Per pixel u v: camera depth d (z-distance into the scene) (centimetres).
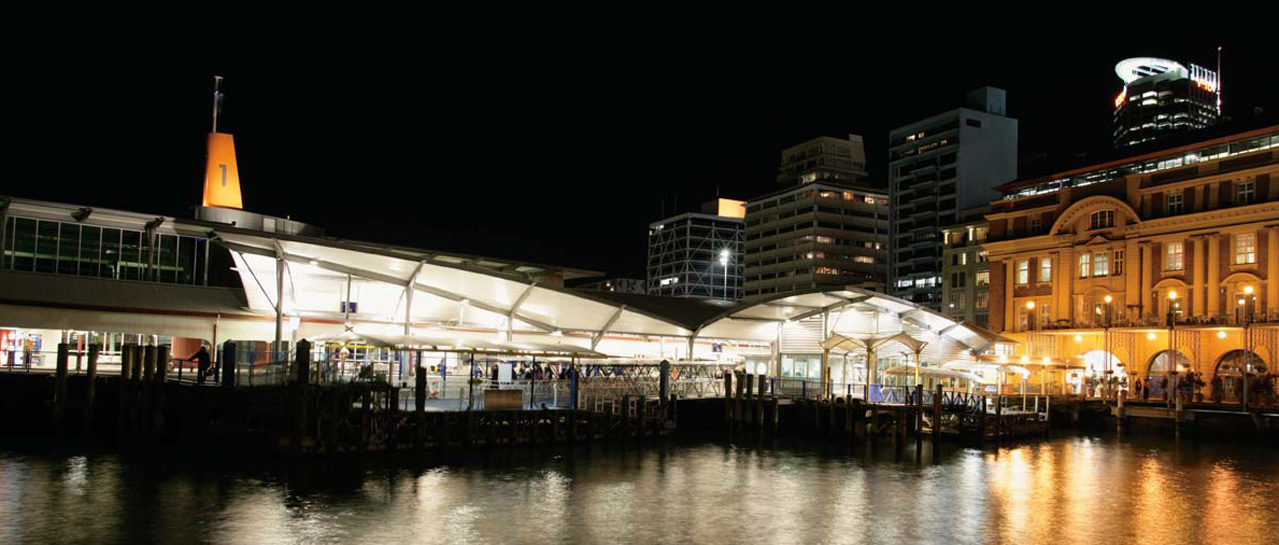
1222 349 7525
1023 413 5872
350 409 3834
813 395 5772
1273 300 7206
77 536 2572
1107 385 7331
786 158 18588
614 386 5294
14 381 4553
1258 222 7362
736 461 4294
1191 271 7812
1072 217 8844
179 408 4188
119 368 5322
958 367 6612
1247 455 5100
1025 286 9344
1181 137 8356
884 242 17062
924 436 5447
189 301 5303
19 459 3709
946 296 11906
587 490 3428
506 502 3153
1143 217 8212
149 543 2519
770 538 2808
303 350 3709
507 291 5281
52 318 4878
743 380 5578
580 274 7181
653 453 4447
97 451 3900
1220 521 3209
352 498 3098
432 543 2605
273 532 2655
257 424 3972
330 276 5203
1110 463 4666
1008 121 13988
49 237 5156
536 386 4972
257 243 4722
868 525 3022
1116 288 8406
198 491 3138
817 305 6388
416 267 4897
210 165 6838
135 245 5394
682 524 2952
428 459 3884
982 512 3275
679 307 6431
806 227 16838
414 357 5400
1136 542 2889
